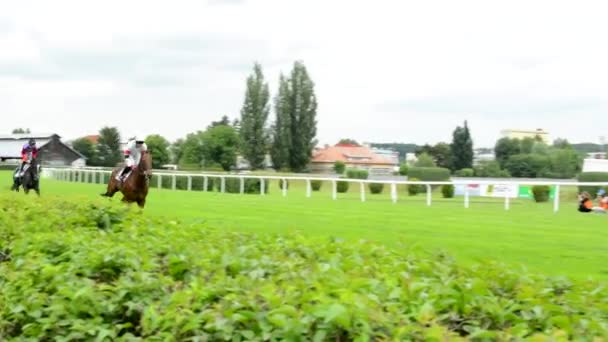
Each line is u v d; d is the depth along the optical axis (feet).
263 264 19.36
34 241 25.18
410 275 16.81
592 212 65.67
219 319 13.64
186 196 87.61
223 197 85.30
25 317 17.10
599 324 12.87
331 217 54.34
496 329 13.66
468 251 34.65
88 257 20.62
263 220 51.03
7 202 41.88
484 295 14.75
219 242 24.43
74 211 36.65
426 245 36.91
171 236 25.73
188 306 15.01
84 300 16.60
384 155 354.33
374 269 18.34
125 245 22.45
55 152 286.25
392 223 49.44
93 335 15.72
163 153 260.21
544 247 36.35
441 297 14.39
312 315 12.52
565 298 15.58
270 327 13.01
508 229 45.83
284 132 240.94
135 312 16.88
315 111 243.19
